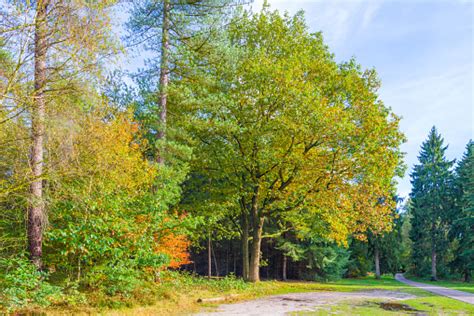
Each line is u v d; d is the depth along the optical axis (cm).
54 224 1198
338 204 2023
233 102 1903
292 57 2041
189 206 2162
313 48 2161
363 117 1973
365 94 2008
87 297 1148
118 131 1368
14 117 923
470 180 4028
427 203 4525
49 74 957
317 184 2014
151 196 1416
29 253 1052
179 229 1502
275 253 3584
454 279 4422
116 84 1612
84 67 940
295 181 2120
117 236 1230
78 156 1052
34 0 888
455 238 4509
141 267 1469
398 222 4638
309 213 2300
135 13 1599
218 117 2091
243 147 2116
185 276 1939
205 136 2117
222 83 1941
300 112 1889
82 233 1145
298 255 3200
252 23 2206
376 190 2003
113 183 1273
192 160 2142
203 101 1758
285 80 1912
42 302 986
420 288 2670
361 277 4619
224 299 1532
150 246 1388
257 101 2014
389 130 1977
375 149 1945
